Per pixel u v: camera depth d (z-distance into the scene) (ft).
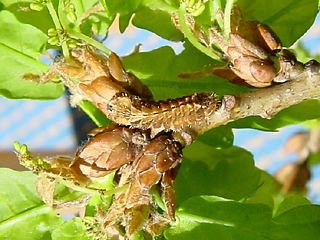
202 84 0.90
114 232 0.84
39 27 0.92
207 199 0.88
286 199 0.96
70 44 0.83
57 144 3.00
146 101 0.81
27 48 0.92
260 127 0.91
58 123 2.99
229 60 0.83
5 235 0.93
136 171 0.82
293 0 0.91
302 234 0.86
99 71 0.82
